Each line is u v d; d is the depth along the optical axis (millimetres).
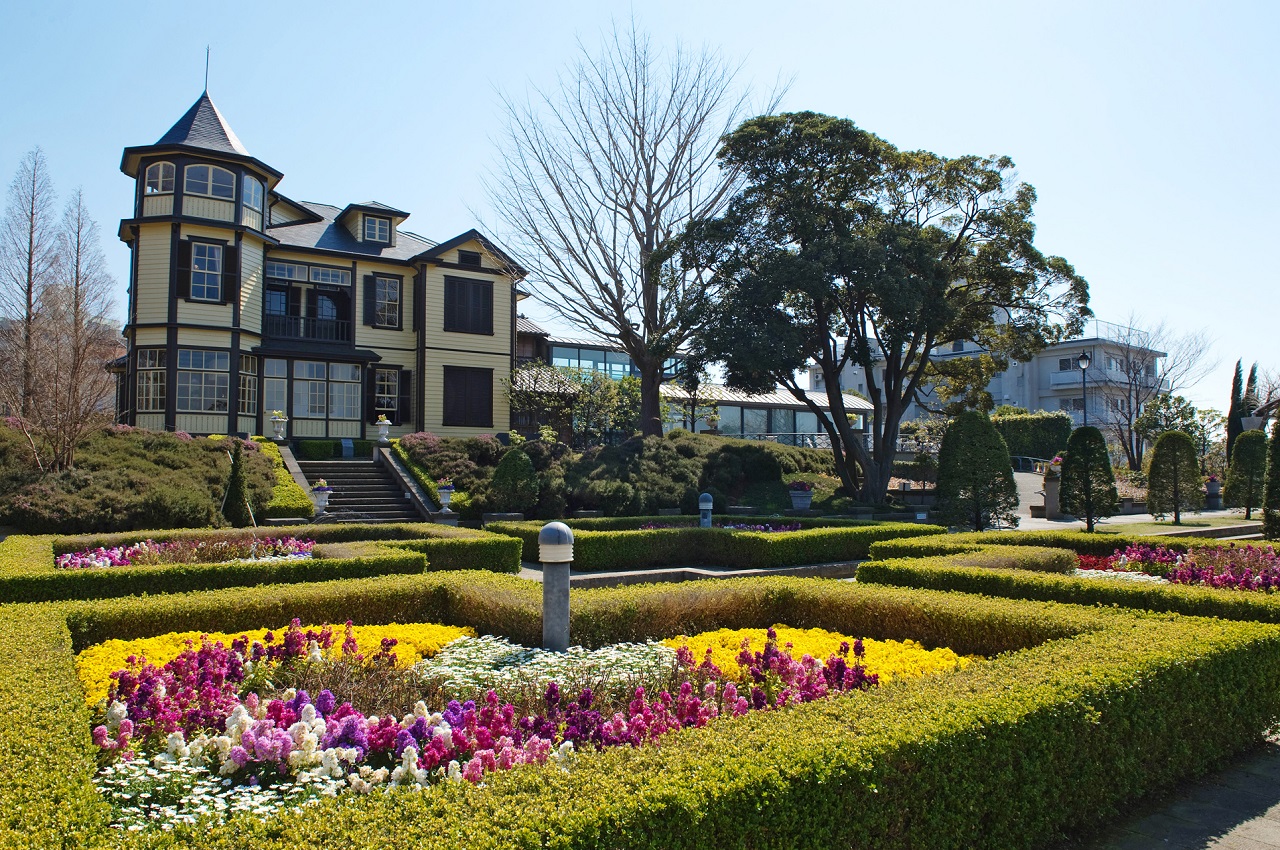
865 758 3195
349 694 4758
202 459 18328
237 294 23219
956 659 6078
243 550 11180
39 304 27188
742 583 8023
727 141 23719
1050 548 10703
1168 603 7094
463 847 2395
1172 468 23000
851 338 24344
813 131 22406
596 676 5387
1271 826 4266
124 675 4355
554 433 24188
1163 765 4613
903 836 3307
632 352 25750
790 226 22797
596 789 2779
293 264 25766
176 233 22438
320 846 2398
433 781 3412
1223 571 9484
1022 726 3789
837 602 7461
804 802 2998
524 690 4977
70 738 3246
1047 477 25797
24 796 2660
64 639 5109
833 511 22969
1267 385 41875
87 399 17281
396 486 21094
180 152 22656
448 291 27438
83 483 15664
